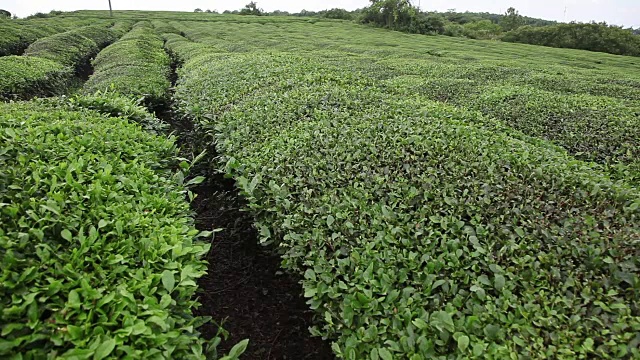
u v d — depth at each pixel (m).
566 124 8.39
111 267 2.57
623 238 3.24
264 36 35.47
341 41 33.22
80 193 3.18
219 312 4.41
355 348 2.49
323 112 6.14
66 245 2.69
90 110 6.32
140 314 2.26
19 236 2.48
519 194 3.95
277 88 7.79
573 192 4.08
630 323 2.45
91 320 2.16
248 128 5.62
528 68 18.42
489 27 58.84
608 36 41.62
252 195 4.04
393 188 3.97
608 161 6.94
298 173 4.27
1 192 3.05
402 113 6.37
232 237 5.37
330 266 3.05
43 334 2.03
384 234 3.30
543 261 3.01
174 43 26.03
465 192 3.81
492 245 3.16
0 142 3.91
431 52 27.30
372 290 2.77
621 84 14.79
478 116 6.96
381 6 49.25
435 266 2.96
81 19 49.84
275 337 4.12
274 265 4.50
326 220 3.49
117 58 16.98
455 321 2.52
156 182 3.99
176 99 8.94
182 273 2.61
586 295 2.68
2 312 2.04
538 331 2.45
